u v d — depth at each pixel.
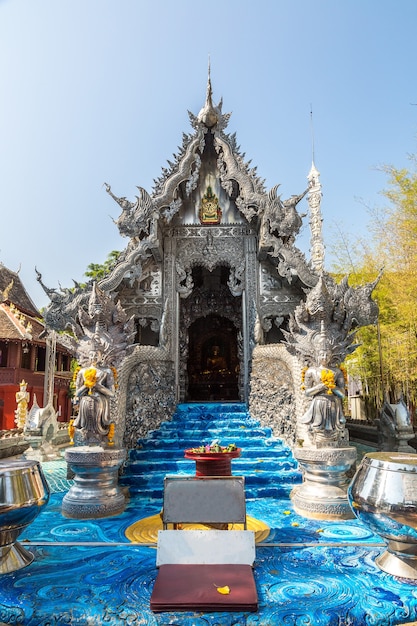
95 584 4.12
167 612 3.63
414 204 12.07
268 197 9.95
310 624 3.51
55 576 4.30
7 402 24.67
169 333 10.95
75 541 5.25
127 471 7.88
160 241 10.91
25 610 3.68
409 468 4.21
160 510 6.61
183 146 10.59
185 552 4.36
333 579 4.22
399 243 12.38
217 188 11.78
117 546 5.09
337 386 6.91
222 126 10.79
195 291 14.49
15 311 26.00
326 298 7.27
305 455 6.52
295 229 9.85
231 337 16.72
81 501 6.27
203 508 4.68
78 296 8.92
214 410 10.68
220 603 3.63
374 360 13.49
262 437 9.12
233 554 4.35
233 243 11.54
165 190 10.10
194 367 16.59
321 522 6.06
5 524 4.22
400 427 9.84
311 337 7.36
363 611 3.63
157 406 9.60
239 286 11.39
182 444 8.73
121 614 3.62
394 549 4.30
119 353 7.28
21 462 4.72
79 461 6.32
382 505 4.15
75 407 7.19
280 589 4.01
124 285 9.95
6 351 24.84
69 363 31.52
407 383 12.26
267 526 5.89
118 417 7.77
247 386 10.95
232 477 4.88
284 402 8.78
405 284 11.71
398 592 3.95
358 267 15.91
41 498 4.54
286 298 11.16
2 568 4.34
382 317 13.12
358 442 12.63
